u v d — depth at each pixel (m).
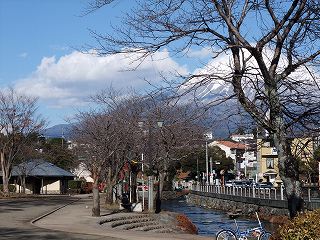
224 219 41.41
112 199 39.78
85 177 91.06
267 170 57.53
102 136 37.81
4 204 36.50
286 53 12.62
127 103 53.12
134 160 38.31
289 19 12.14
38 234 18.31
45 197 51.81
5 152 51.72
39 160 65.62
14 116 52.09
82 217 26.67
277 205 38.78
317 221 9.71
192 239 18.66
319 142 12.51
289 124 12.44
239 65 12.05
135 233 20.59
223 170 86.50
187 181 94.44
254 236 17.80
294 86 12.29
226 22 12.27
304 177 36.44
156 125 33.56
